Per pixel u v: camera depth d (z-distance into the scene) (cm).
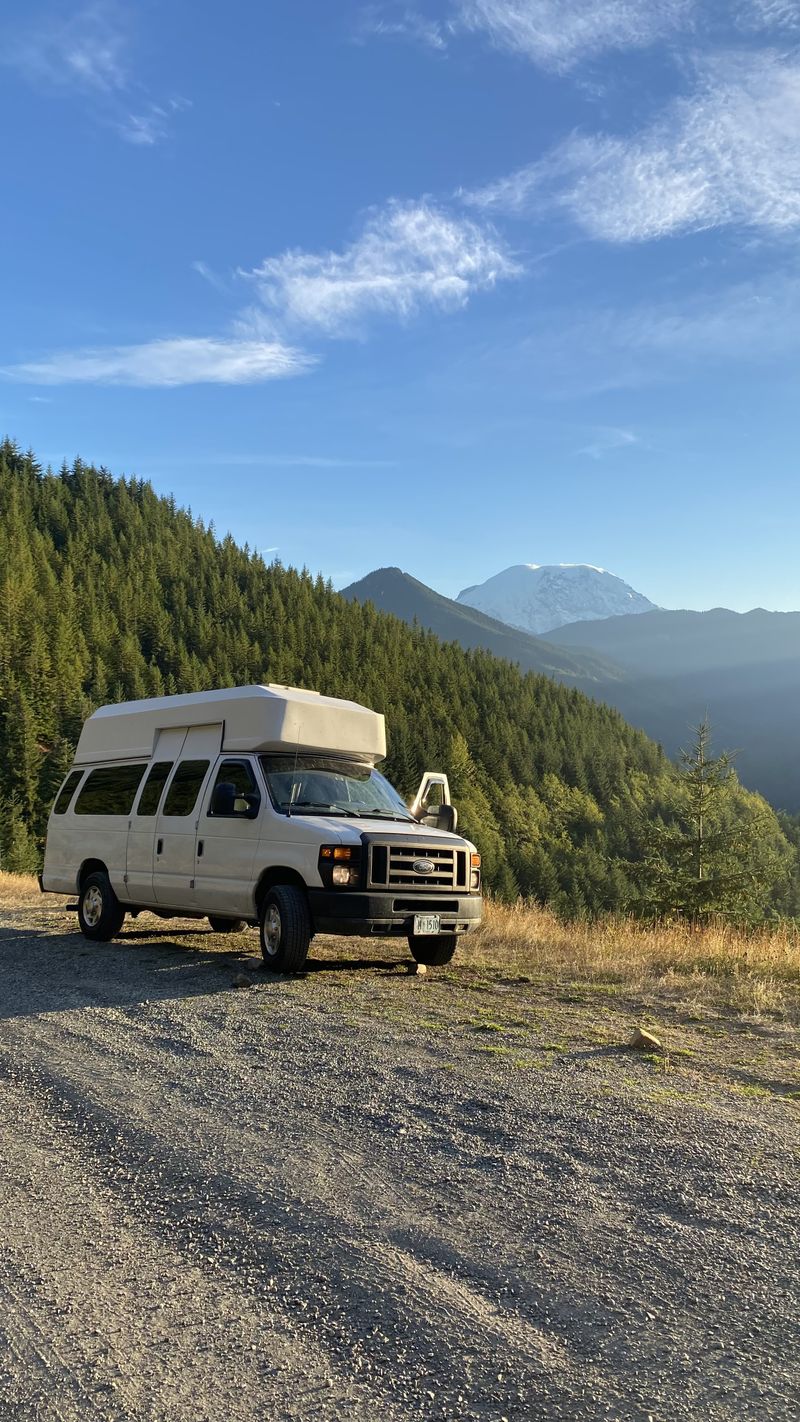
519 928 1199
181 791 1028
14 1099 545
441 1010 730
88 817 1167
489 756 15862
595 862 10131
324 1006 744
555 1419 255
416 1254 346
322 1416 259
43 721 11069
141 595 18788
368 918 840
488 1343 290
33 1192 416
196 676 15638
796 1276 323
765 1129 459
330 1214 381
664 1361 278
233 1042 643
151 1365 286
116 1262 351
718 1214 370
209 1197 403
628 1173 411
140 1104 525
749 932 1238
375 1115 493
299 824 879
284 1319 308
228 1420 260
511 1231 361
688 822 2314
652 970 921
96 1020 723
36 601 15088
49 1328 308
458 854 905
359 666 19250
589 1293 316
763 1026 680
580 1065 571
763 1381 267
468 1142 451
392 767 13500
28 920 1362
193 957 1002
